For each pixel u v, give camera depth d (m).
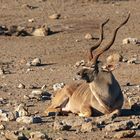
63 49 78.31
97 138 38.31
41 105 48.62
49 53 76.25
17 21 99.00
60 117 45.00
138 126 40.12
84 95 45.44
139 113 44.78
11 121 43.50
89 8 108.56
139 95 51.06
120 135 38.09
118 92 45.12
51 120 43.78
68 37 85.81
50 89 55.50
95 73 44.91
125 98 49.41
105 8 108.19
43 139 38.16
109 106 44.72
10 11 106.88
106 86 44.88
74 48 78.62
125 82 57.94
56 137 38.81
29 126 41.88
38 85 57.81
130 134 38.19
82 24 95.06
